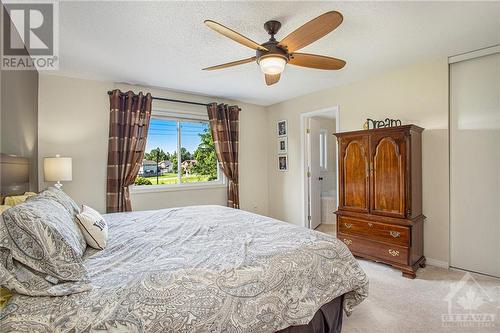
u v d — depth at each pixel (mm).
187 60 2789
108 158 3447
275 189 4934
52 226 1213
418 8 1888
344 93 3727
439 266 2871
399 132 2719
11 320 929
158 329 1029
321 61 2104
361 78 3469
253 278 1321
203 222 2301
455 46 2535
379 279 2574
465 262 2748
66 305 1007
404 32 2246
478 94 2668
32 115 2814
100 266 1351
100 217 1897
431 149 2924
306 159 4449
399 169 2719
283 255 1501
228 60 2787
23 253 1098
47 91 3129
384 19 2033
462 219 2766
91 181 3391
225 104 4383
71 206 1834
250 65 2949
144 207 3754
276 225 2168
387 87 3256
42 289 1062
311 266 1545
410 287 2406
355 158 3092
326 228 4766
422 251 2939
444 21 2064
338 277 1649
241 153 4746
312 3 1823
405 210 2672
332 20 1555
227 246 1643
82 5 1815
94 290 1101
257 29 2162
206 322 1119
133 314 1024
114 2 1780
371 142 2936
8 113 2125
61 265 1147
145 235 1923
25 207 1231
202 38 2305
